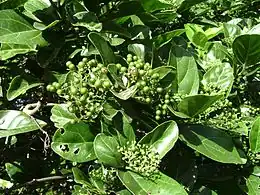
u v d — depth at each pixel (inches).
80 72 11.9
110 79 11.9
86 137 12.4
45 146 15.1
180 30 14.8
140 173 11.8
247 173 14.8
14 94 13.9
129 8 14.7
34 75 15.8
